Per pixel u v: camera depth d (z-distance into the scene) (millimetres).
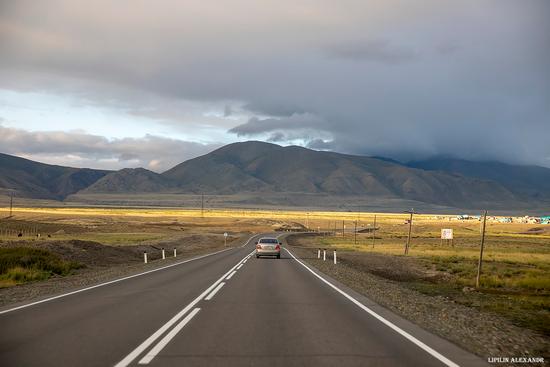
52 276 24656
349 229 162500
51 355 7898
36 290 17031
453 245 81062
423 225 177500
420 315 13102
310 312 12578
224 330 10055
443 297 21562
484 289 26766
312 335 9695
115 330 9953
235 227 150125
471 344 9539
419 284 27719
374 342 9164
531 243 91500
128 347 8477
